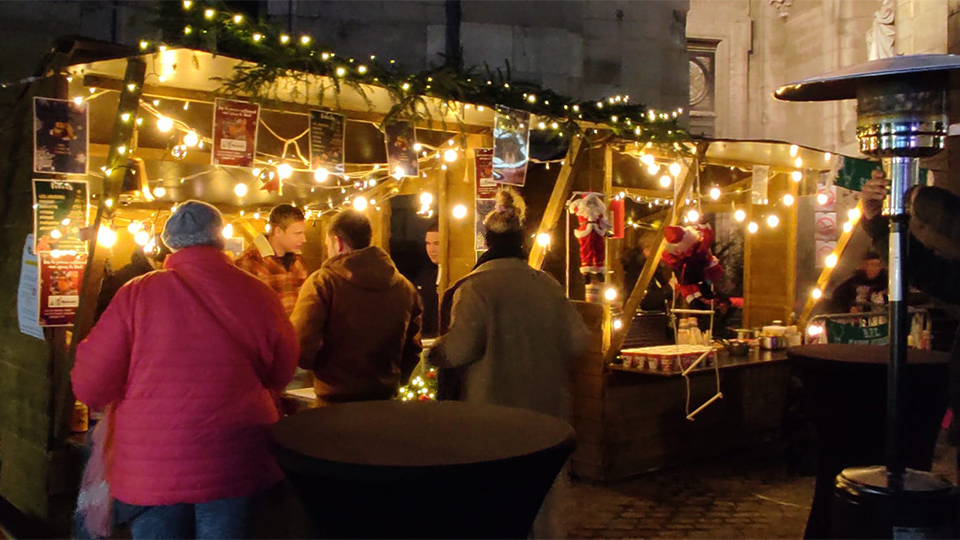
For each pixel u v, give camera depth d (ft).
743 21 49.98
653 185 22.70
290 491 12.42
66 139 12.28
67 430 13.16
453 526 7.01
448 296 12.34
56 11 20.11
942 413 11.35
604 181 18.21
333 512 7.14
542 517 11.59
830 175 23.17
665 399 19.72
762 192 22.27
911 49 29.43
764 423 22.66
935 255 9.96
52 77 12.55
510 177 15.89
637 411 18.99
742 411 21.93
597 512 16.48
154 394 8.93
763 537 15.16
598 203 17.54
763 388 22.63
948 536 8.86
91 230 12.31
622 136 17.63
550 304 11.85
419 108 15.65
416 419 8.68
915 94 9.01
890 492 8.89
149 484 8.82
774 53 49.83
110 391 9.09
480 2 24.38
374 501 6.86
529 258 17.58
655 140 17.85
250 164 12.94
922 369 10.96
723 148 19.92
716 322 24.71
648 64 26.58
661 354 18.24
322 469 6.88
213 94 13.75
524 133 16.02
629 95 26.32
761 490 18.17
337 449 7.34
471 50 24.23
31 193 13.10
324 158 13.71
